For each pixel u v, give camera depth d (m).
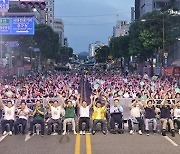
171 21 67.81
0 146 14.05
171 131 16.53
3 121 16.83
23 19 29.11
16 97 21.67
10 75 55.62
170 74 48.66
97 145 14.07
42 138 15.81
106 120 17.86
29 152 12.83
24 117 17.16
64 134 16.72
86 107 17.36
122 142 14.78
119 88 30.98
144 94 23.56
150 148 13.55
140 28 68.31
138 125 17.86
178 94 19.77
